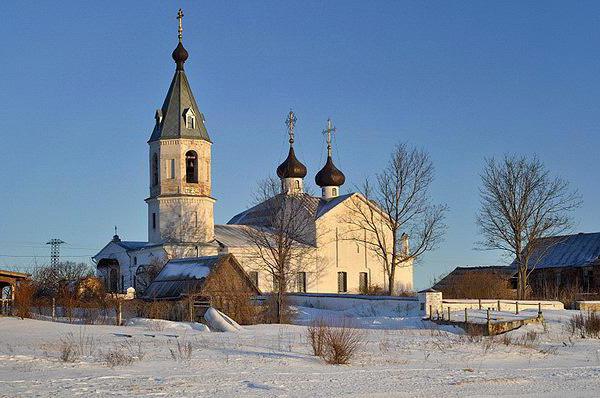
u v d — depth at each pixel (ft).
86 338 114.73
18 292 167.22
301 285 244.01
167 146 226.79
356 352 97.09
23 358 85.56
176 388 65.26
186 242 223.92
